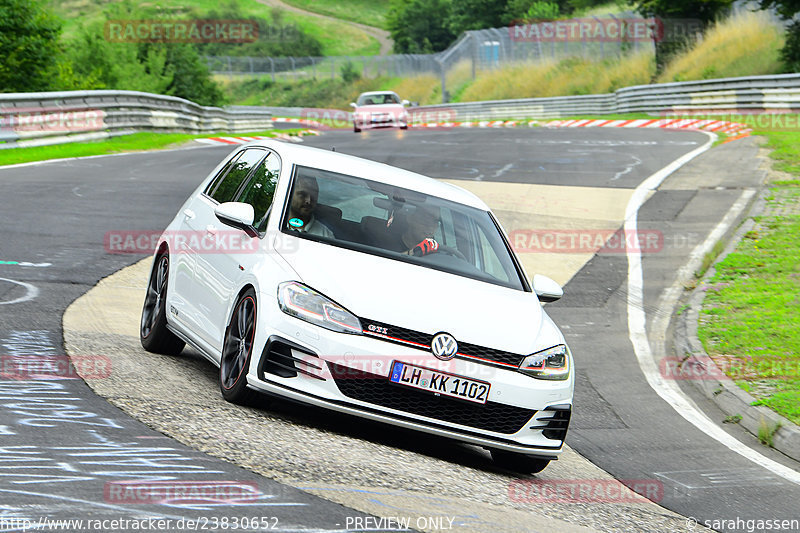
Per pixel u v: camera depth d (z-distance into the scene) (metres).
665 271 49.44
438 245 23.88
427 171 77.12
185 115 128.12
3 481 14.33
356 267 21.69
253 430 19.45
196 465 16.34
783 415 28.44
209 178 28.80
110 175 68.88
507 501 18.23
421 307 20.81
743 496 22.14
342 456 18.77
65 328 27.94
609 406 30.27
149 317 27.78
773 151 80.19
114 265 39.62
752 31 161.12
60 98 89.31
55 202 54.28
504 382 20.48
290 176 24.33
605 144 96.75
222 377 21.97
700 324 39.38
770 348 35.50
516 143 100.94
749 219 57.81
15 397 19.69
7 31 121.50
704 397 32.28
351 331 20.03
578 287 46.69
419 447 21.66
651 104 145.00
